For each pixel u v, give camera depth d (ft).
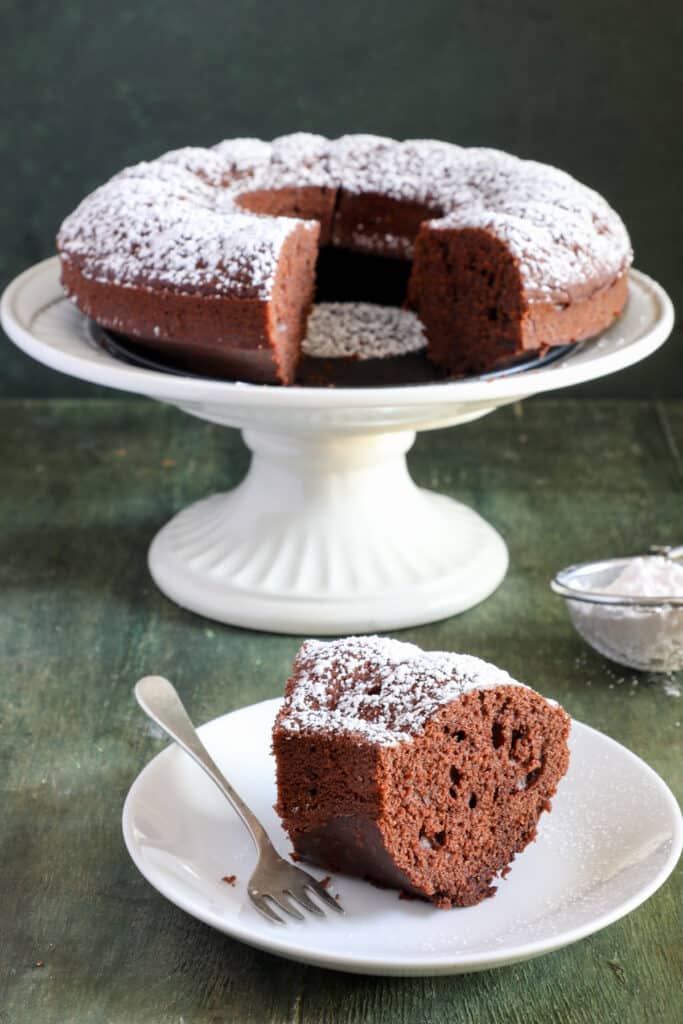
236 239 6.22
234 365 6.33
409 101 9.00
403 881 4.28
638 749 5.39
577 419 9.04
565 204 6.89
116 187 6.89
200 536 6.95
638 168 9.11
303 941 4.09
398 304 7.95
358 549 6.63
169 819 4.55
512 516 7.59
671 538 7.32
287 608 6.38
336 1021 4.00
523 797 4.52
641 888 4.10
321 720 4.35
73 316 7.10
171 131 9.10
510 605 6.63
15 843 4.82
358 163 7.73
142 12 8.79
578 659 6.12
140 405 9.30
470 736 4.35
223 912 4.16
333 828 4.35
